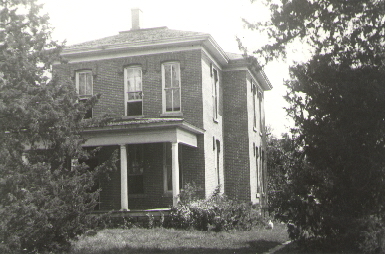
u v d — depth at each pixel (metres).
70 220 12.12
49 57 12.02
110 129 20.61
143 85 23.92
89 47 24.17
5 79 11.12
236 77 27.34
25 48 11.48
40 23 11.75
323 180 12.36
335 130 11.66
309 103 12.34
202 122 23.08
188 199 20.55
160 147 23.42
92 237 16.22
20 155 11.38
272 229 22.02
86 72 24.86
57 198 11.54
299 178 12.59
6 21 11.27
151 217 20.12
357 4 11.88
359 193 11.99
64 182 11.99
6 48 11.15
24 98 11.05
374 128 11.54
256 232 19.66
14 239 10.50
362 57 11.88
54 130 11.94
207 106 24.11
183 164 23.27
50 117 11.55
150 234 17.34
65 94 12.29
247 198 26.48
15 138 11.49
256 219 22.98
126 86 24.22
